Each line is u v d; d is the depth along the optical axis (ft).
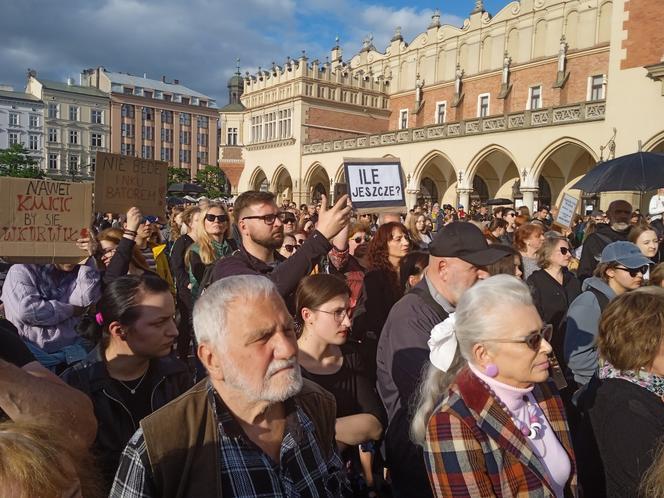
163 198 18.30
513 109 103.71
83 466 4.64
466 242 9.59
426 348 9.29
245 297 5.82
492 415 6.62
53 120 229.45
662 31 63.67
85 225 13.14
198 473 5.46
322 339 10.02
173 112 255.91
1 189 12.19
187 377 9.48
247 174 144.97
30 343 12.10
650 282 13.82
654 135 64.44
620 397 7.47
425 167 100.68
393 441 8.82
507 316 6.64
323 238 10.19
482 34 109.60
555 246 15.96
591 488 7.73
